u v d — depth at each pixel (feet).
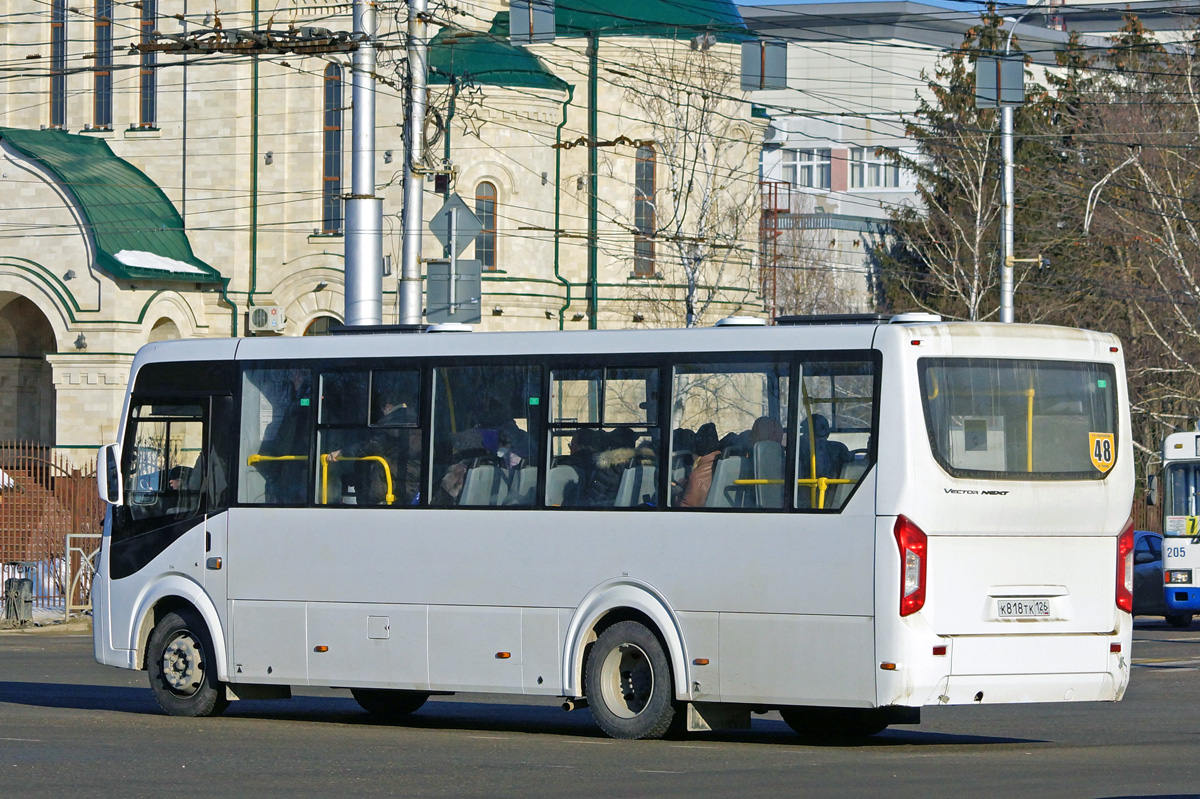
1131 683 170.60
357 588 126.52
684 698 113.39
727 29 421.59
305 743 113.39
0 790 90.22
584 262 423.23
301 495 130.00
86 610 275.59
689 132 417.49
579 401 120.06
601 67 421.59
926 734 127.54
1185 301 391.24
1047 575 109.19
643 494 116.67
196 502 134.82
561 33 420.77
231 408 134.21
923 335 108.68
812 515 110.01
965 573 107.14
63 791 89.81
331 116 423.23
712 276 429.38
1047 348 111.04
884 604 106.42
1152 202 389.80
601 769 98.99
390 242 404.98
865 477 108.06
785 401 112.27
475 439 123.75
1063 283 493.36
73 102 439.22
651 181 425.28
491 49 407.23
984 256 515.09
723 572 112.68
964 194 521.65
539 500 120.26
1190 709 147.02
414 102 217.97
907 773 97.14
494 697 164.76
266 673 130.00
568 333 121.49
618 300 420.77
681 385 116.37
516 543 120.57
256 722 130.31
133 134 433.07
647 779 94.43
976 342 109.50
